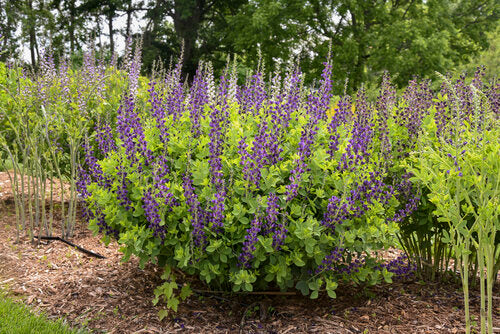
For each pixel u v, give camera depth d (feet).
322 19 60.59
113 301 12.53
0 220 18.86
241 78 40.04
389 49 56.08
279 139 12.02
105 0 82.43
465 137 10.39
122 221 11.43
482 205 8.36
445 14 61.16
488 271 8.45
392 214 12.45
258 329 11.38
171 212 11.51
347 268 11.79
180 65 15.34
